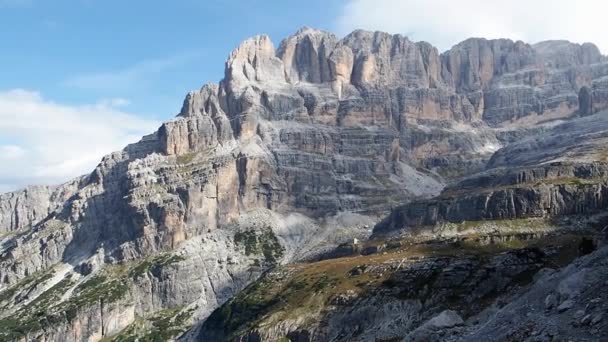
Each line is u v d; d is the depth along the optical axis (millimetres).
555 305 73750
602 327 60312
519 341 67938
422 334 104312
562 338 62219
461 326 104625
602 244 110812
